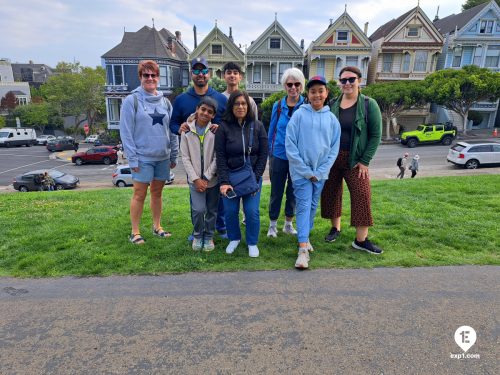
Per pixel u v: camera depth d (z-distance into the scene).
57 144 37.56
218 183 3.71
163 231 4.25
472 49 33.09
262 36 34.12
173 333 2.40
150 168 3.90
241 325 2.48
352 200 3.66
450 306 2.67
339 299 2.79
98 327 2.48
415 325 2.45
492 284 2.99
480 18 32.28
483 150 17.84
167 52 36.12
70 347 2.28
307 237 3.48
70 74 51.53
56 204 6.51
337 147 3.50
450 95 27.66
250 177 3.46
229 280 3.13
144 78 3.78
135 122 3.79
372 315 2.58
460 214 4.98
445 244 3.89
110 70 35.62
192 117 3.60
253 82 35.66
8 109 59.34
